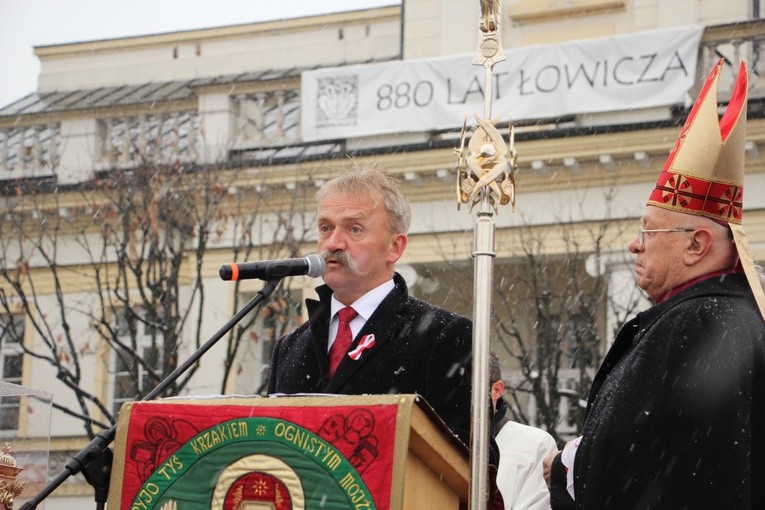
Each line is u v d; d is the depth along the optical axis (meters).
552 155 24.12
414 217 25.30
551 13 25.19
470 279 25.44
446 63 24.97
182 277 25.88
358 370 5.80
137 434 4.87
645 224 5.44
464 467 4.91
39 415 5.82
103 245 25.89
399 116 25.14
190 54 29.97
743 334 4.98
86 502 25.34
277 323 23.31
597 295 23.62
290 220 24.22
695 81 23.41
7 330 23.97
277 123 26.28
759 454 4.89
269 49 29.44
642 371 5.04
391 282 6.03
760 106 23.12
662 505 4.84
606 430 5.03
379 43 28.77
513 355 22.38
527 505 7.82
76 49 30.64
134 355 22.17
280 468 4.65
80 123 27.48
